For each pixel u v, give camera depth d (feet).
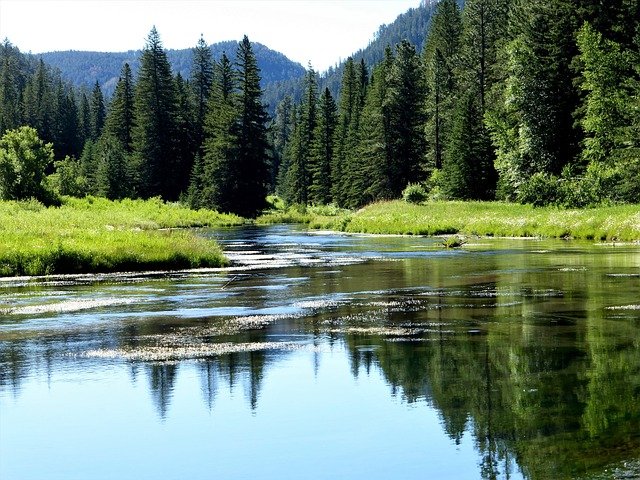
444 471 20.17
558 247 105.60
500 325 42.27
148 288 65.72
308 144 371.97
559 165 185.88
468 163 222.07
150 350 37.04
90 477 20.61
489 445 21.99
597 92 170.60
